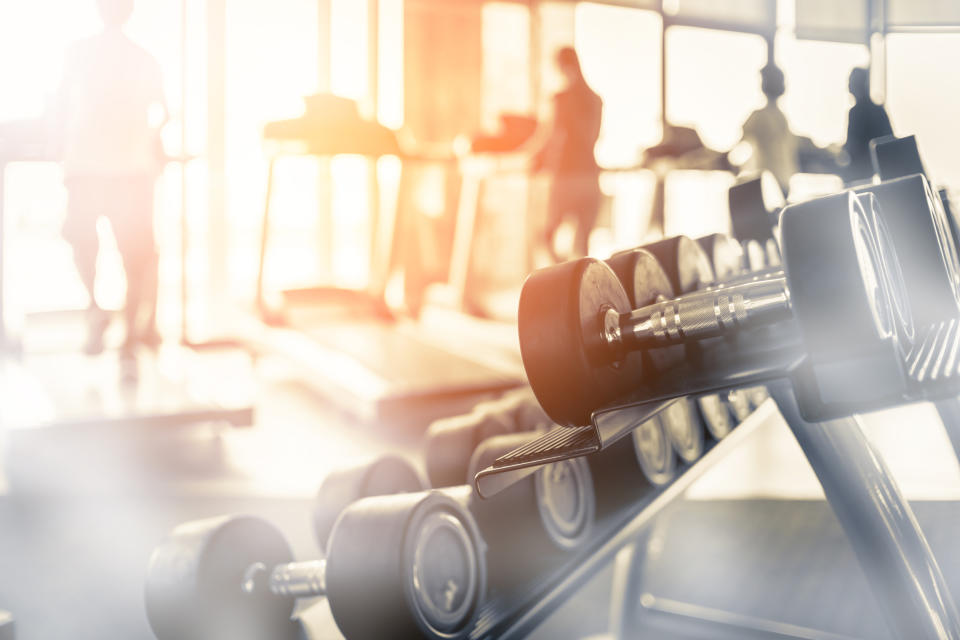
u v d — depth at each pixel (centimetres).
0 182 452
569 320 88
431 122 800
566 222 647
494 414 175
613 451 143
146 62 426
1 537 305
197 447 441
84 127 421
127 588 260
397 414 421
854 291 65
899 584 89
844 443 86
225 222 696
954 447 135
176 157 448
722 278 142
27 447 373
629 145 932
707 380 88
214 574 116
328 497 144
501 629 109
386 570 101
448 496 111
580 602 243
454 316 624
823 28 870
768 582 240
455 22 805
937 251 99
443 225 766
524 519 128
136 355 477
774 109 602
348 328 582
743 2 818
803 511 302
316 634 121
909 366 71
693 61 945
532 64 839
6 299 490
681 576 248
